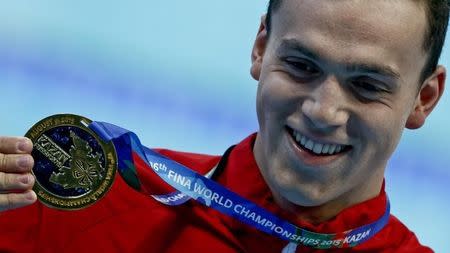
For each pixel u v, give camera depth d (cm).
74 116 680
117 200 750
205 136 1681
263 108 684
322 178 673
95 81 1747
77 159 680
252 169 747
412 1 643
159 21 1853
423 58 671
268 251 729
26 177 634
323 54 624
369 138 659
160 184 760
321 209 727
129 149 705
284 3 660
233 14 1891
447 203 1598
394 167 1623
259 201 733
